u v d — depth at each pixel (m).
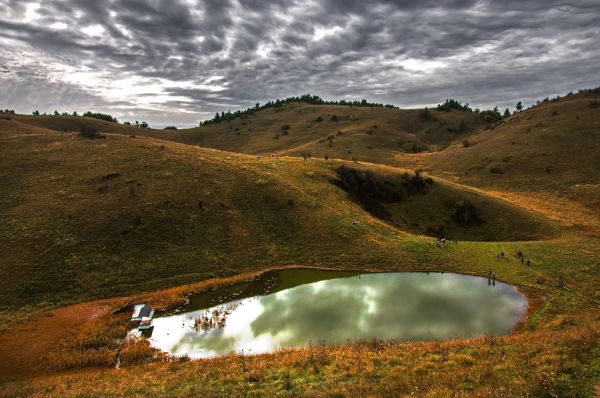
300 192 76.81
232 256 57.41
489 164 126.12
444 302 43.69
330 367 23.44
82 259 50.47
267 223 66.38
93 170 73.00
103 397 22.27
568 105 172.00
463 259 58.09
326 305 43.16
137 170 73.75
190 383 23.38
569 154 120.62
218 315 41.12
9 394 25.70
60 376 29.78
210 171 77.44
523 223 78.69
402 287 48.72
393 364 23.53
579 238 67.69
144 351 33.56
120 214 59.78
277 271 54.97
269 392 19.97
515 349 23.50
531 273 52.12
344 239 63.78
